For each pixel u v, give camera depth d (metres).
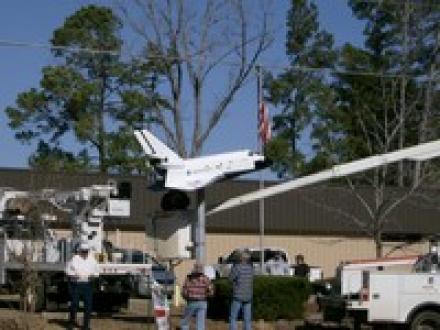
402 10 43.03
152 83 50.28
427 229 44.06
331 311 23.14
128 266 23.62
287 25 58.22
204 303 20.31
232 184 42.53
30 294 23.42
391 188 38.91
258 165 21.41
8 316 22.06
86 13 54.16
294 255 43.44
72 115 56.41
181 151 42.16
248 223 42.66
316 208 43.66
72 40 54.22
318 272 38.81
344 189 43.16
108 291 24.50
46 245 24.56
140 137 21.12
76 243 24.27
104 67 54.41
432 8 41.50
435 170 38.28
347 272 23.09
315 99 54.88
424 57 41.34
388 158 21.73
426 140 38.81
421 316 21.91
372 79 44.97
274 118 57.50
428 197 38.50
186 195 21.38
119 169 53.53
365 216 43.47
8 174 39.59
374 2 45.56
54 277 24.20
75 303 20.97
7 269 24.22
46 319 22.36
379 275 22.19
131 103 50.69
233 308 21.08
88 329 20.98
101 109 55.19
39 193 25.14
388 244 43.69
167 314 20.89
